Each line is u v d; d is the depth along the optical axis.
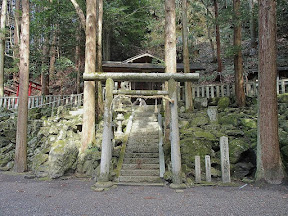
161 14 20.00
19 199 4.11
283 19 15.12
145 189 4.81
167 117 6.77
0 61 12.14
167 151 6.32
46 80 13.61
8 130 8.45
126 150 6.78
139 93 5.52
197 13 21.67
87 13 7.71
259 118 5.41
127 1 14.52
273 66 5.31
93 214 3.30
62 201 3.96
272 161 5.09
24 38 7.79
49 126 8.41
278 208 3.45
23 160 7.30
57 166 6.07
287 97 7.49
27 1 8.01
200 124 7.60
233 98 8.92
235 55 8.65
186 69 9.21
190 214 3.27
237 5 8.65
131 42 18.06
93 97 7.26
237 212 3.32
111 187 5.01
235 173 5.73
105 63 12.79
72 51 15.29
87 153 6.48
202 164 5.86
